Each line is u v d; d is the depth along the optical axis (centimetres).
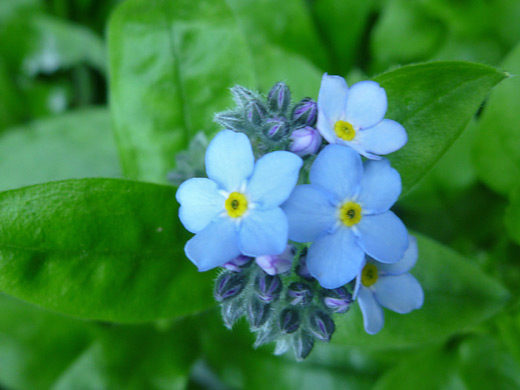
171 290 6
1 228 5
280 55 7
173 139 7
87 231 5
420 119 5
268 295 5
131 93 7
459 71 5
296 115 5
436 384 7
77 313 6
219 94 7
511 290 7
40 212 5
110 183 5
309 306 5
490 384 7
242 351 7
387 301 5
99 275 6
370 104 5
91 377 7
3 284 5
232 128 5
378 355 7
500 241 7
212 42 7
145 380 7
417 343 6
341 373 7
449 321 6
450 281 6
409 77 5
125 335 7
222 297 5
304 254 5
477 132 7
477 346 7
